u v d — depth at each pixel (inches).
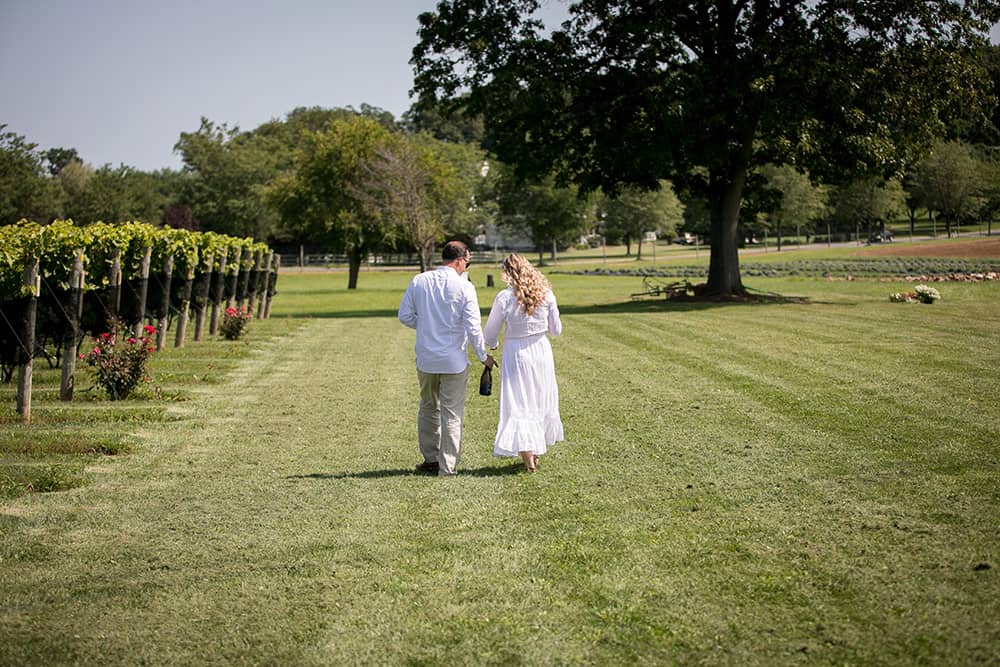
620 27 1029.8
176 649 146.3
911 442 288.0
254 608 162.6
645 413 364.8
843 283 1408.7
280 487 258.1
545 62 1075.3
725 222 1159.0
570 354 570.6
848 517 205.8
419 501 236.8
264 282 932.0
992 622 143.9
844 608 152.9
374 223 2028.8
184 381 484.4
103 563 189.5
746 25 1080.8
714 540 192.7
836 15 1060.5
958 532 190.4
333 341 695.7
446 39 1105.4
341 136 2075.5
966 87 1063.6
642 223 3139.8
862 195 3181.6
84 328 513.7
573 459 285.9
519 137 1138.0
